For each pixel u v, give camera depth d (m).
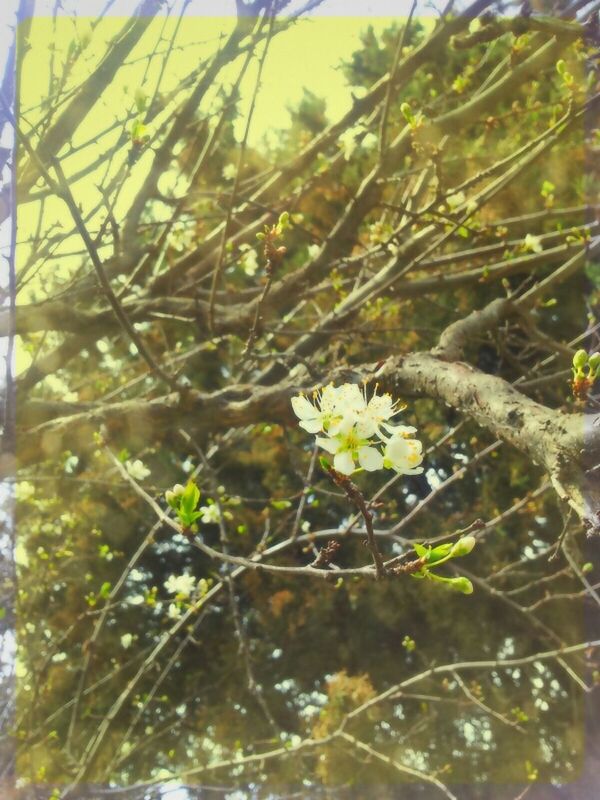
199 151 4.15
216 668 6.84
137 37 2.38
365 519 1.36
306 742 3.81
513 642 6.66
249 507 6.79
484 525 1.39
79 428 2.88
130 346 5.02
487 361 6.46
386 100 3.03
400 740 5.77
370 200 3.29
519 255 4.48
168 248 3.85
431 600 6.57
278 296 3.43
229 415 2.85
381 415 1.37
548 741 6.51
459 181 4.93
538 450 1.48
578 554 3.85
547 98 5.03
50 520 5.10
